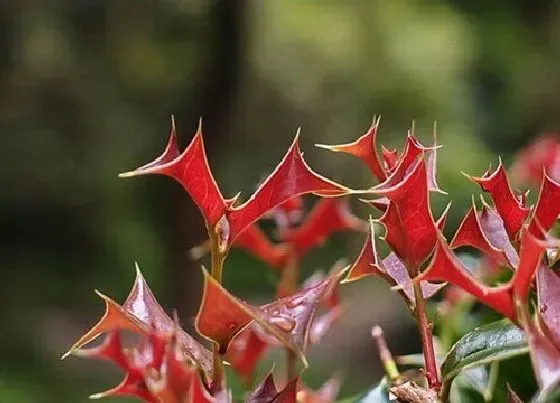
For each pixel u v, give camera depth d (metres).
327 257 6.99
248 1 7.82
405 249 0.86
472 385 1.25
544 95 9.13
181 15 7.61
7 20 7.52
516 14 9.41
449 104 8.70
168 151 0.81
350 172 7.98
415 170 0.83
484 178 0.90
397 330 5.76
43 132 7.95
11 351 7.23
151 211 8.22
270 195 0.81
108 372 7.05
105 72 7.79
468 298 1.55
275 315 0.73
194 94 7.70
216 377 0.75
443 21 9.23
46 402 6.49
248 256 8.37
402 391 0.85
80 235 8.44
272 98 8.34
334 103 8.48
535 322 0.69
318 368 5.76
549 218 0.86
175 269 7.46
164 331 0.80
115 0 7.62
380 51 8.61
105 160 8.09
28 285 8.14
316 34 8.55
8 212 8.22
